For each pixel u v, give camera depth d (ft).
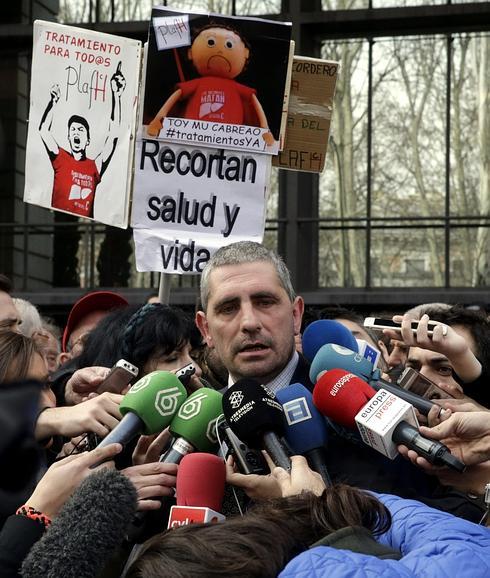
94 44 15.97
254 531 7.49
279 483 10.10
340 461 11.59
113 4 36.78
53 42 16.11
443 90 34.96
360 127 35.37
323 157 15.81
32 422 6.73
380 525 8.23
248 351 11.87
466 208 34.73
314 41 35.73
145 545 7.46
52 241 36.65
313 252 35.47
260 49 15.62
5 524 9.64
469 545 7.91
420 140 34.96
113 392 12.00
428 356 13.71
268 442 10.63
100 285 36.35
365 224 35.32
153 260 15.61
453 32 34.88
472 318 13.98
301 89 15.81
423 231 34.91
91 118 15.98
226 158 15.71
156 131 15.64
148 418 10.87
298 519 7.87
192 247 15.61
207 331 12.97
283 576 7.20
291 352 12.17
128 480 8.95
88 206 15.93
